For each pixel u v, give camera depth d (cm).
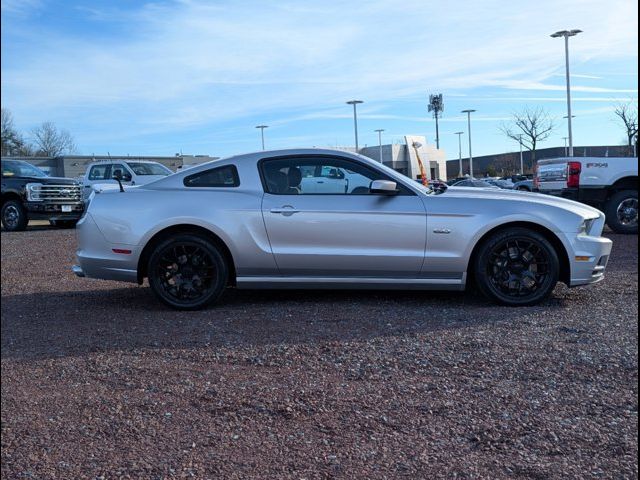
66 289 771
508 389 390
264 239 605
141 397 402
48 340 536
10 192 1664
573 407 363
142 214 612
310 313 584
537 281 595
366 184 614
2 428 367
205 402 389
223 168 631
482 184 3612
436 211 595
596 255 596
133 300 681
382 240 598
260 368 443
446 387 396
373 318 558
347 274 608
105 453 335
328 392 395
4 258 1073
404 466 309
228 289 709
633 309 571
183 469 315
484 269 596
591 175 1146
